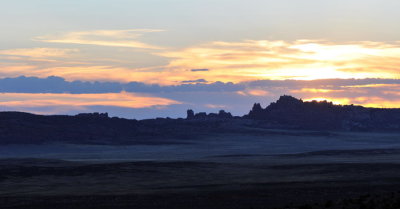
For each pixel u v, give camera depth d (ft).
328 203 218.59
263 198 294.87
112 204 280.51
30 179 432.25
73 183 406.41
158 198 302.45
